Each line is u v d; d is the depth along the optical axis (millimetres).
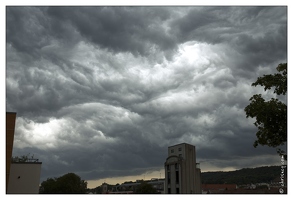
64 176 41469
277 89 21312
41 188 39719
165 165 44438
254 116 21484
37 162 32594
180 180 41250
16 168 31797
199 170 44062
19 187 31219
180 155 43375
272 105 20688
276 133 20906
